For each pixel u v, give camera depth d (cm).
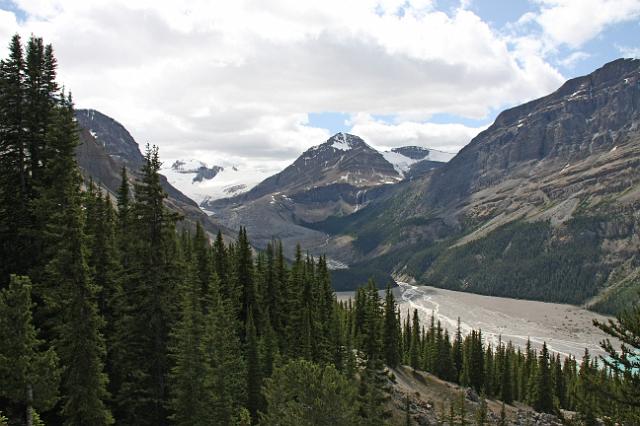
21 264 3862
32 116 3931
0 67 3897
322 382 3997
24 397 2697
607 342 2044
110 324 4203
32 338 2778
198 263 6669
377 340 9375
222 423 4103
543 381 11081
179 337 3819
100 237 4300
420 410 8538
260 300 7594
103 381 3072
